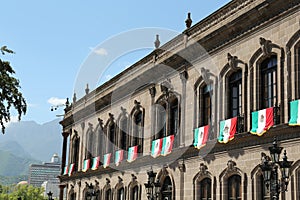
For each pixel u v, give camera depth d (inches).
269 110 970.7
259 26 1046.4
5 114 1064.2
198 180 1202.0
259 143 987.9
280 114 949.2
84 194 1978.3
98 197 1815.9
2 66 1067.3
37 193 5807.1
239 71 1127.0
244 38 1098.7
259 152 986.7
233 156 1072.2
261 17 1034.7
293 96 930.1
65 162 2363.4
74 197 2100.1
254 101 1044.5
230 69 1137.4
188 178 1243.8
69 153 2261.3
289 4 958.4
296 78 932.6
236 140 1050.1
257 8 1024.2
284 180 762.2
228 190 1092.5
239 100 1118.4
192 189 1214.9
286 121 933.2
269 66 1027.3
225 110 1143.6
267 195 962.7
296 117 896.3
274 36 998.4
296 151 888.3
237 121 1075.3
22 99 1085.1
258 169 985.5
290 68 948.6
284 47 964.6
